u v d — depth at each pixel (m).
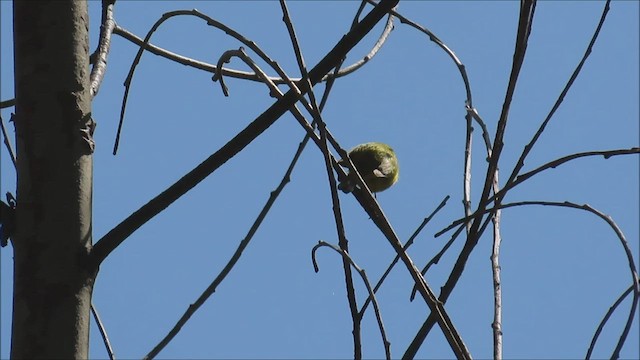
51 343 6.29
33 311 6.36
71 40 6.90
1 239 6.59
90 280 6.55
